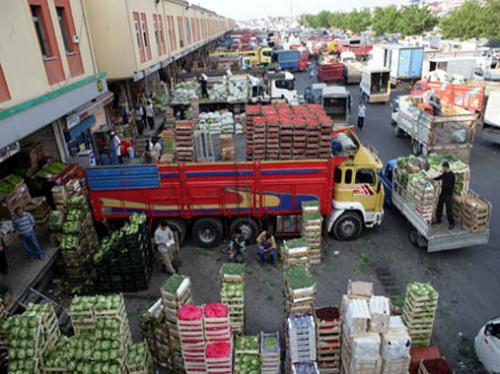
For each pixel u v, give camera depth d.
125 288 10.12
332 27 134.00
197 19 47.66
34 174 13.29
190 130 12.09
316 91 27.48
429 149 17.56
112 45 19.22
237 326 7.82
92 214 11.39
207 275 10.65
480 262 11.01
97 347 6.44
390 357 6.27
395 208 13.91
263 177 11.10
